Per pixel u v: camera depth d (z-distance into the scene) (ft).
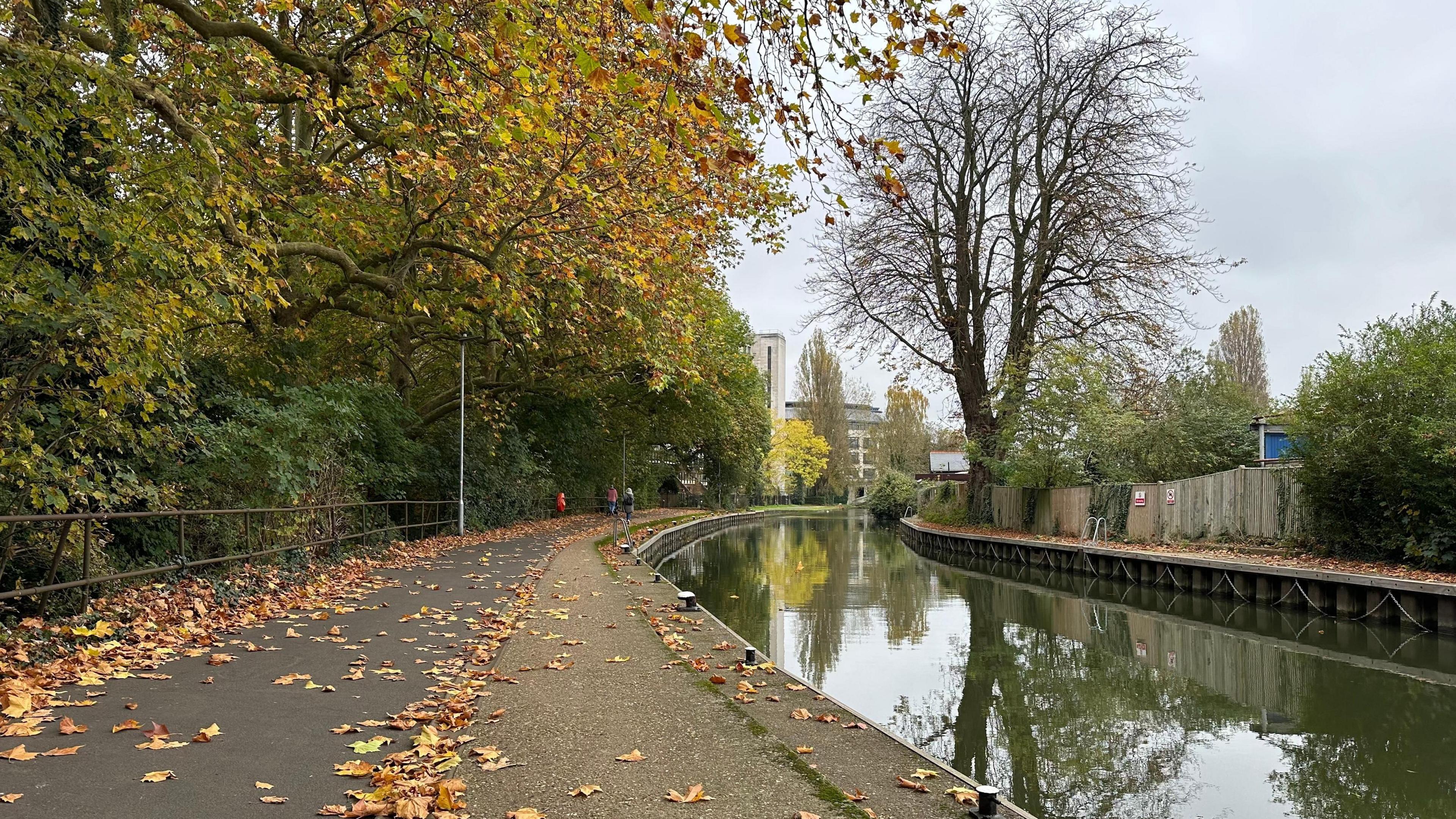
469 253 44.52
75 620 23.75
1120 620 53.16
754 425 175.32
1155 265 84.64
